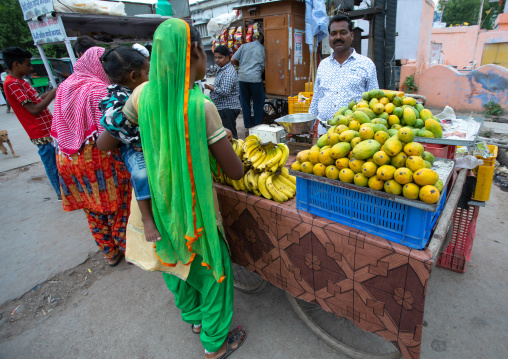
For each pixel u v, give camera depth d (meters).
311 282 1.69
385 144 1.20
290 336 2.11
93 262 3.01
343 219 1.44
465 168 2.03
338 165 1.33
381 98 1.68
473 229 2.35
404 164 1.18
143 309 2.43
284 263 1.79
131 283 2.72
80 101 2.20
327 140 1.42
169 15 6.06
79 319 2.37
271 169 1.75
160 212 1.41
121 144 1.63
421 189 1.11
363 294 1.47
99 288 2.68
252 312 2.33
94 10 4.69
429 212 1.21
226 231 2.09
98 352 2.09
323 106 2.72
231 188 1.94
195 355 2.04
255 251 1.95
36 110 3.37
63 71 16.86
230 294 1.80
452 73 7.59
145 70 1.70
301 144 2.71
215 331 1.80
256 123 5.85
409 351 1.42
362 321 1.54
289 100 4.62
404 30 9.32
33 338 2.23
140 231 1.67
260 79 5.49
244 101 5.71
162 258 1.56
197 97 1.27
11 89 3.21
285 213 1.63
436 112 7.75
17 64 3.22
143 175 1.51
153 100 1.26
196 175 1.34
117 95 1.48
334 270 1.54
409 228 1.22
